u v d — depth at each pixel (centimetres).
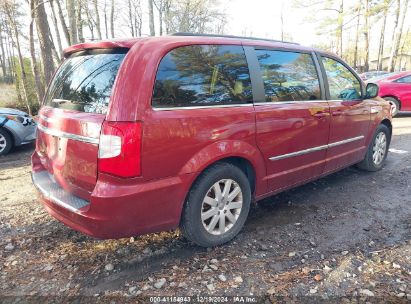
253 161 327
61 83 322
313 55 401
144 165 255
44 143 325
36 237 340
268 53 349
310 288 263
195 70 288
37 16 1045
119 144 245
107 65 276
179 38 288
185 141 273
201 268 288
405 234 341
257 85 330
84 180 267
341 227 357
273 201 425
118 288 264
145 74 257
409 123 972
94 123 253
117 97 250
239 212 330
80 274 282
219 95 301
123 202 252
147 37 282
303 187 472
